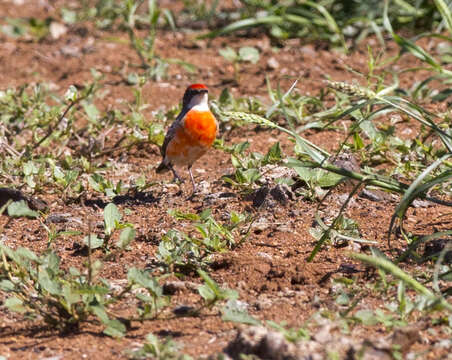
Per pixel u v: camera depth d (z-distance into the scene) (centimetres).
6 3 2558
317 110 1542
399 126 1436
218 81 1816
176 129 1230
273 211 1078
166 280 871
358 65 1858
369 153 1246
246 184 1155
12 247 987
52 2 2583
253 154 1269
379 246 941
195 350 693
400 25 2053
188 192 1210
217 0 2144
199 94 1220
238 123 1495
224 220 1057
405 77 1742
